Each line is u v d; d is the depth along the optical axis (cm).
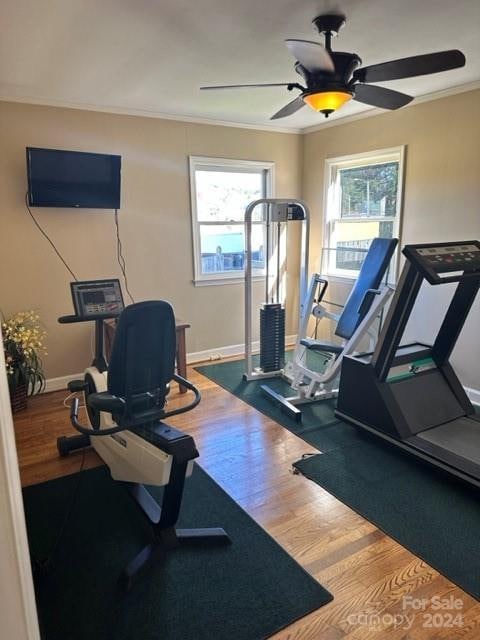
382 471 257
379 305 312
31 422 328
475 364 348
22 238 359
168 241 427
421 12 210
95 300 277
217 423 323
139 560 184
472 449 249
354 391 290
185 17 211
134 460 204
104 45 243
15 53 253
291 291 521
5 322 347
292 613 165
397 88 337
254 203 371
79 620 163
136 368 178
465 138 334
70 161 347
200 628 160
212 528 207
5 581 59
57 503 233
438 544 199
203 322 466
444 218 358
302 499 234
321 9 205
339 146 446
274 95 343
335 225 475
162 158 408
